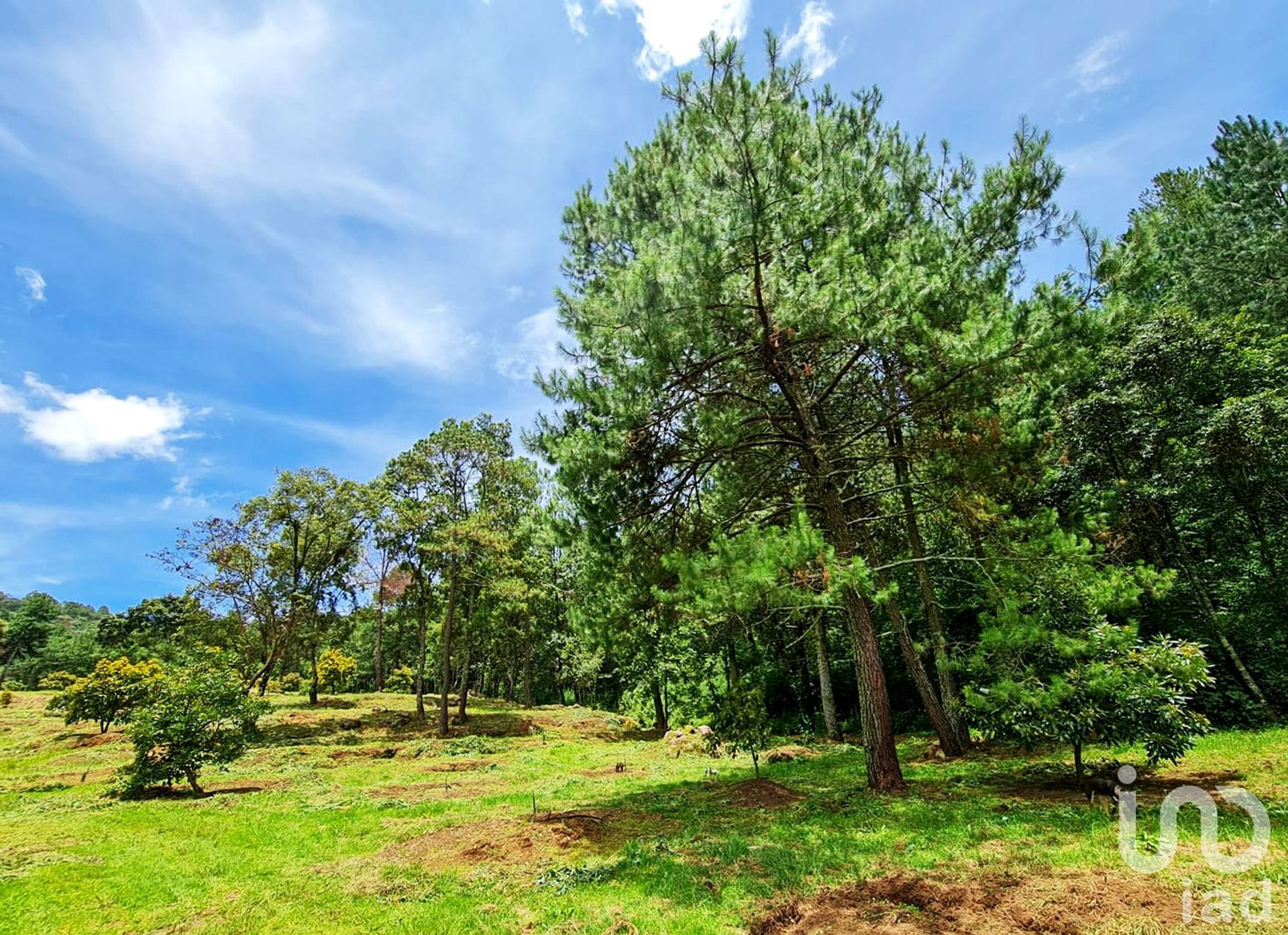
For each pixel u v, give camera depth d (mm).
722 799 9891
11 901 6516
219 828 9711
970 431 8719
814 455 10133
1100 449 13367
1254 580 12883
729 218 7531
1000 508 9453
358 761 18438
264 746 20000
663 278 7676
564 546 9719
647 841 7633
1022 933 4328
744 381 10312
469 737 21906
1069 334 7812
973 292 8945
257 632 29047
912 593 18422
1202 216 20719
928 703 12766
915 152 10883
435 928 5570
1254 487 12281
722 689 25094
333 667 37625
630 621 9969
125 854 8289
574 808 10211
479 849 7793
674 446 9781
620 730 25453
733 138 7480
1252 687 11359
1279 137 18500
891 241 9422
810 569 7422
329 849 8477
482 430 28297
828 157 9320
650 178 10539
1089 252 8180
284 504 27344
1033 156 9430
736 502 11086
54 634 68438
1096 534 10508
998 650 8469
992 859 5766
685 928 5102
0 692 33125
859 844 6629
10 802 12258
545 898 6094
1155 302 15453
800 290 7918
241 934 5648
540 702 46625
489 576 25391
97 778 15273
